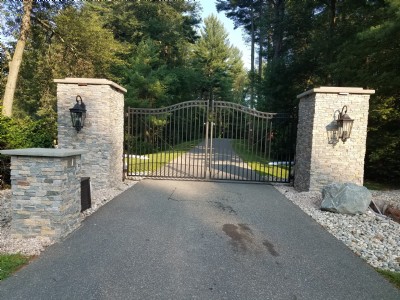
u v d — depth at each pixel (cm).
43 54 1482
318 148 703
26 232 400
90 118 703
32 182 396
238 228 471
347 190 569
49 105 1557
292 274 328
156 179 877
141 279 306
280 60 1661
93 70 1567
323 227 489
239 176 990
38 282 295
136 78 1856
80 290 283
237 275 322
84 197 527
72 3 1365
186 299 274
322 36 1433
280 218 531
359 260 368
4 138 734
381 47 874
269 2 2294
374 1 1107
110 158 717
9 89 1166
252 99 2369
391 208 627
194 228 463
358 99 693
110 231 439
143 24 2256
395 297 289
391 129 941
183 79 2297
